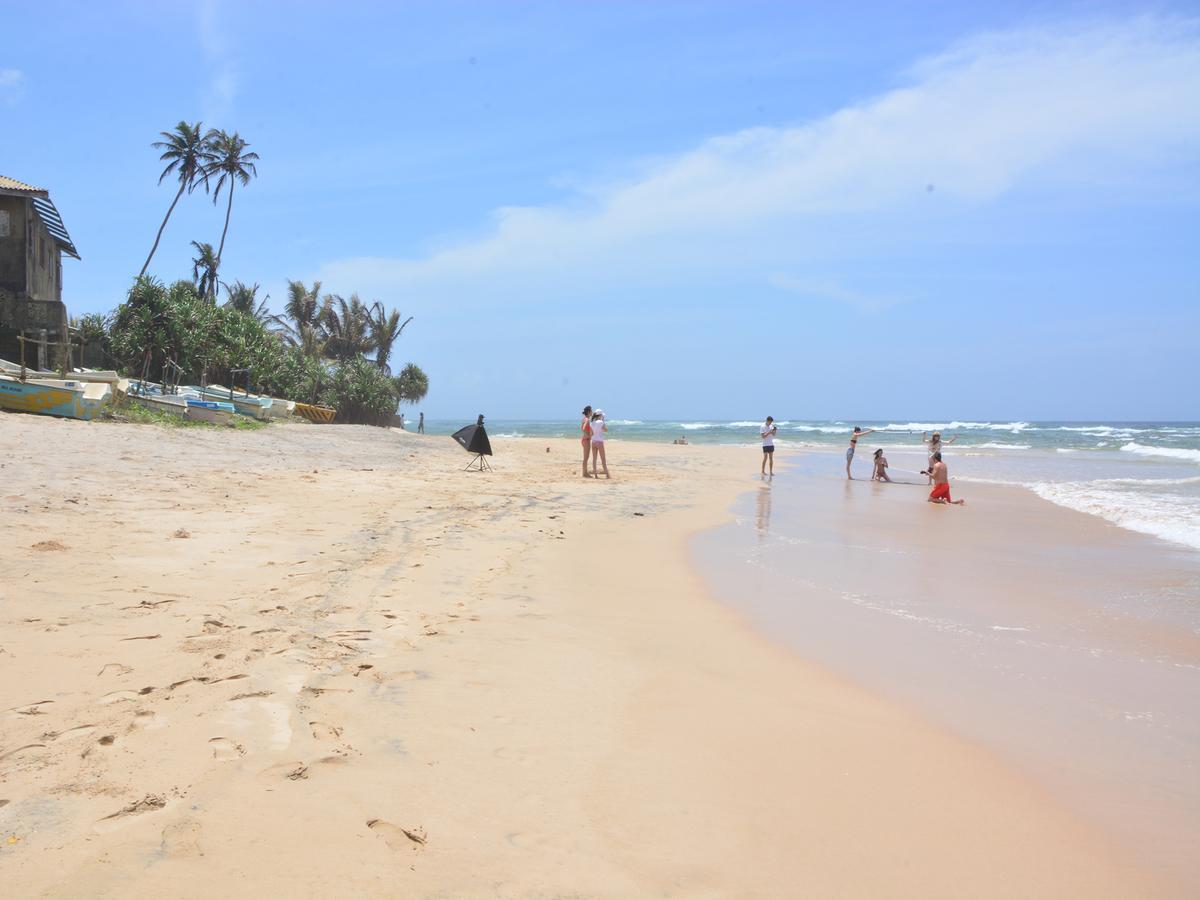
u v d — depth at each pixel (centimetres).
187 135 4325
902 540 1101
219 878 255
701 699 464
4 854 260
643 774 360
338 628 545
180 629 511
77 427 1662
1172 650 589
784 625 644
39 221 2706
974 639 612
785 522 1270
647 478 2019
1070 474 2512
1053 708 469
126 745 344
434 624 580
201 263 4569
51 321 2473
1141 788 369
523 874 273
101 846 268
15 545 694
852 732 425
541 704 438
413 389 5903
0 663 432
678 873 281
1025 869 298
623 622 630
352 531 932
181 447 1616
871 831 321
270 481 1330
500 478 1783
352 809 306
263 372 3903
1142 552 1020
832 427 9756
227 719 378
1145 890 287
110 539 762
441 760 357
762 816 328
